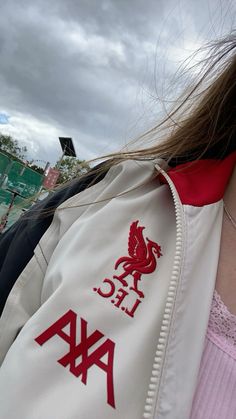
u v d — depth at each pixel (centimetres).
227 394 71
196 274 80
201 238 84
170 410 69
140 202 94
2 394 75
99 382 73
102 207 98
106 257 86
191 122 109
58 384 75
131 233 90
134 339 77
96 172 107
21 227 105
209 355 74
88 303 81
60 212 100
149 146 113
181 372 72
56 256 93
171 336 74
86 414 71
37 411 72
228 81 109
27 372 76
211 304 78
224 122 107
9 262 100
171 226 92
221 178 95
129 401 72
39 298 94
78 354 77
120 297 82
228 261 83
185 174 99
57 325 79
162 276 84
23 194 1120
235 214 89
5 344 91
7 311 93
